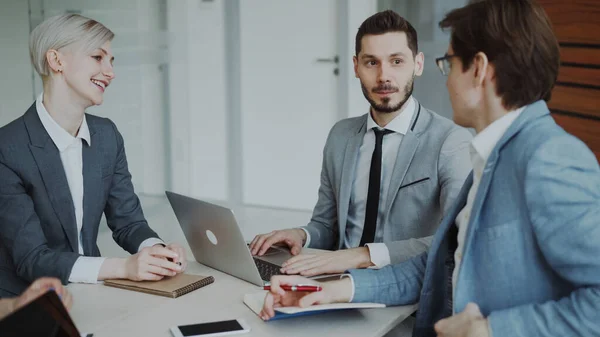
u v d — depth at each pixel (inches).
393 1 186.7
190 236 81.4
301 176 212.5
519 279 52.8
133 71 193.3
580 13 152.9
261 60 210.5
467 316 52.9
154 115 202.1
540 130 52.2
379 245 76.9
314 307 60.5
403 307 66.9
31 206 79.0
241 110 216.4
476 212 54.0
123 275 73.9
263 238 85.5
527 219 51.8
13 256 77.6
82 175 83.6
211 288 72.4
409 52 85.4
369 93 87.0
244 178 220.7
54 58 78.9
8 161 78.2
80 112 82.0
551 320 49.8
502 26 53.2
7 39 163.5
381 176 88.8
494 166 53.7
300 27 203.0
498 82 54.1
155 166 204.1
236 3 209.9
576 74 155.6
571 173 49.4
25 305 47.6
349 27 195.8
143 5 194.4
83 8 177.8
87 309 66.2
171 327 60.7
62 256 75.6
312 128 207.5
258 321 62.7
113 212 89.9
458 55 55.9
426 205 85.4
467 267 55.1
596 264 48.2
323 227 94.5
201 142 222.8
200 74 218.4
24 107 168.1
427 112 89.7
